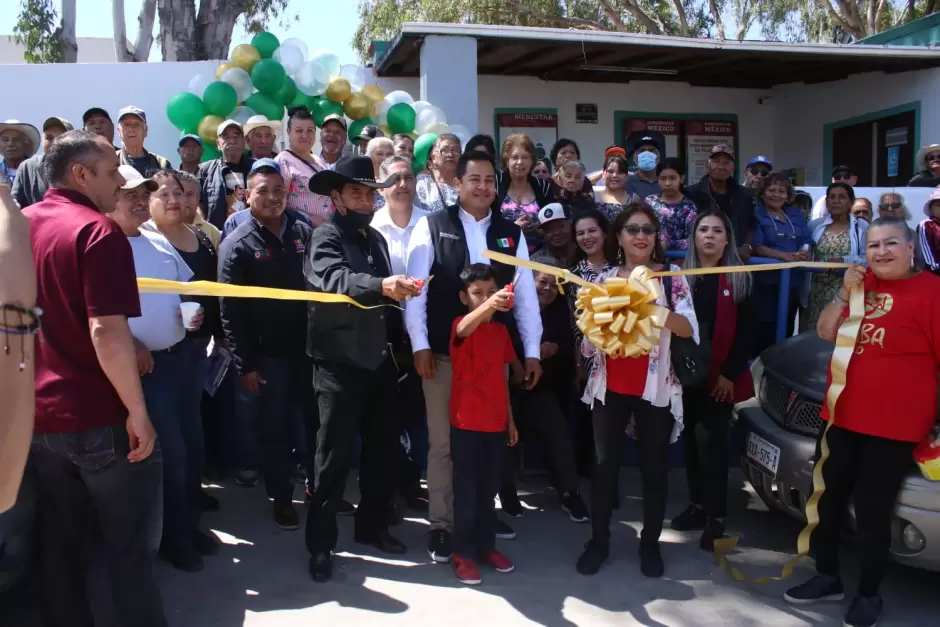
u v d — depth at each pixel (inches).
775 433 159.5
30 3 493.7
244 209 212.4
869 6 662.5
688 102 449.7
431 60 326.0
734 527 182.1
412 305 161.2
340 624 136.3
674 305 153.6
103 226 106.7
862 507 135.6
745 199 238.5
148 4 522.0
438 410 162.4
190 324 148.7
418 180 222.2
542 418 187.9
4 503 83.8
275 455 173.8
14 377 82.4
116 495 111.8
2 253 83.2
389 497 166.4
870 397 133.2
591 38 343.0
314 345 150.0
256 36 319.0
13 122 225.1
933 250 238.1
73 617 119.3
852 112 441.7
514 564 161.6
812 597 145.3
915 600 146.2
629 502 198.7
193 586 149.3
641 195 247.0
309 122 231.3
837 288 237.8
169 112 303.9
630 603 145.6
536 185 222.5
